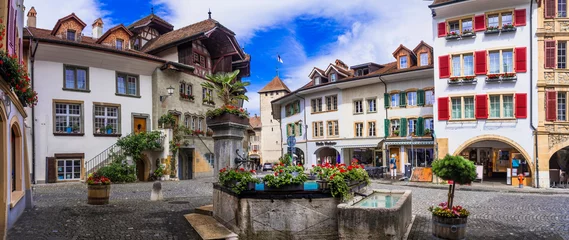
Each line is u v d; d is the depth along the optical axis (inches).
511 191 773.3
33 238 317.7
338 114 1375.5
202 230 329.7
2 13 333.1
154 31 1403.8
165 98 1119.6
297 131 1592.0
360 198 329.1
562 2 907.4
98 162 989.2
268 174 313.4
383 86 1267.2
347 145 1343.5
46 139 913.5
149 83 1117.1
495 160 1099.9
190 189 756.0
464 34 967.6
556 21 899.4
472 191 768.3
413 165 1195.9
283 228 298.2
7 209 336.2
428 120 1165.1
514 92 918.4
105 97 1016.9
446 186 858.8
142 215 424.2
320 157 1493.6
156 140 1041.5
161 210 460.4
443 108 986.1
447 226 302.0
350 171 340.2
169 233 335.0
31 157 885.2
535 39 907.4
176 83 1176.2
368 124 1300.4
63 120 950.4
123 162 981.2
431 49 1191.6
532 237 342.6
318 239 295.6
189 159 1207.6
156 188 565.9
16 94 380.8
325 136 1423.5
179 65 1139.3
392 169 1083.3
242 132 414.3
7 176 335.9
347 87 1352.1
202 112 1294.3
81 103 972.6
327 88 1398.9
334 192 298.5
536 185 872.9
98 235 329.1
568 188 842.8
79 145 962.7
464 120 964.6
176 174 1074.1
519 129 911.0
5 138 332.2
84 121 974.4
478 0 925.8
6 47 333.4
